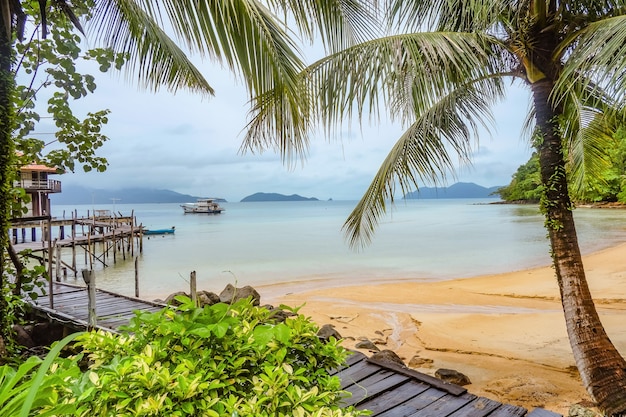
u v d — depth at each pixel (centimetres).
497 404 311
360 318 902
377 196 456
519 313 895
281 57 228
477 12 361
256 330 164
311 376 176
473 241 2580
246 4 203
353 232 484
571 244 412
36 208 2205
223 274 1673
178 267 1888
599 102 456
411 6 440
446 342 703
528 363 571
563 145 420
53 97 394
